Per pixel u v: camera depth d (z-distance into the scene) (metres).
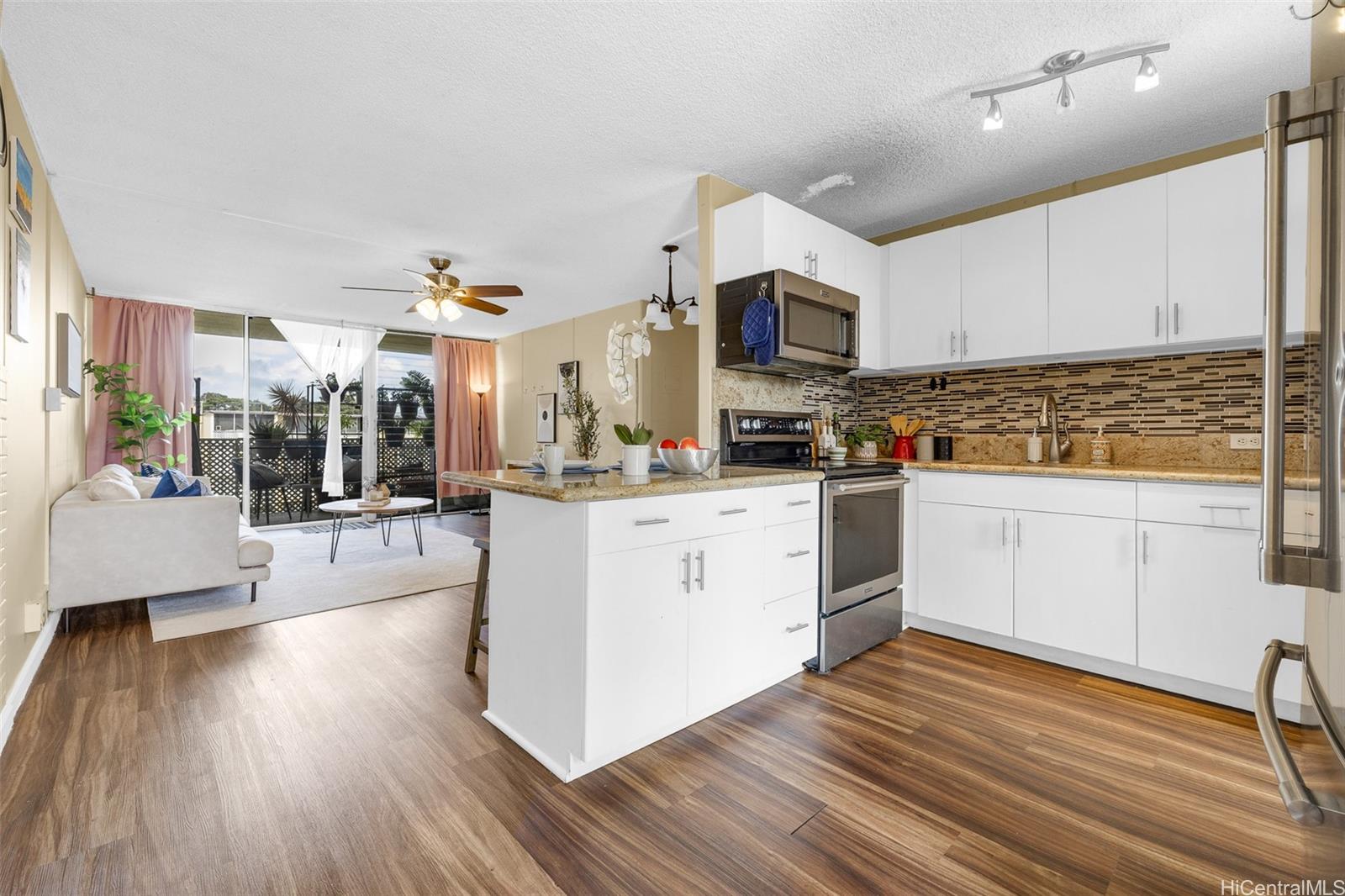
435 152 2.85
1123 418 3.00
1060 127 2.62
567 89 2.34
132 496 3.57
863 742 1.99
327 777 1.77
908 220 3.71
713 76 2.26
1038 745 1.97
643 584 1.89
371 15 1.93
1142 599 2.39
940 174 3.08
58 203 3.35
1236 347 2.61
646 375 5.98
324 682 2.46
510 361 7.83
